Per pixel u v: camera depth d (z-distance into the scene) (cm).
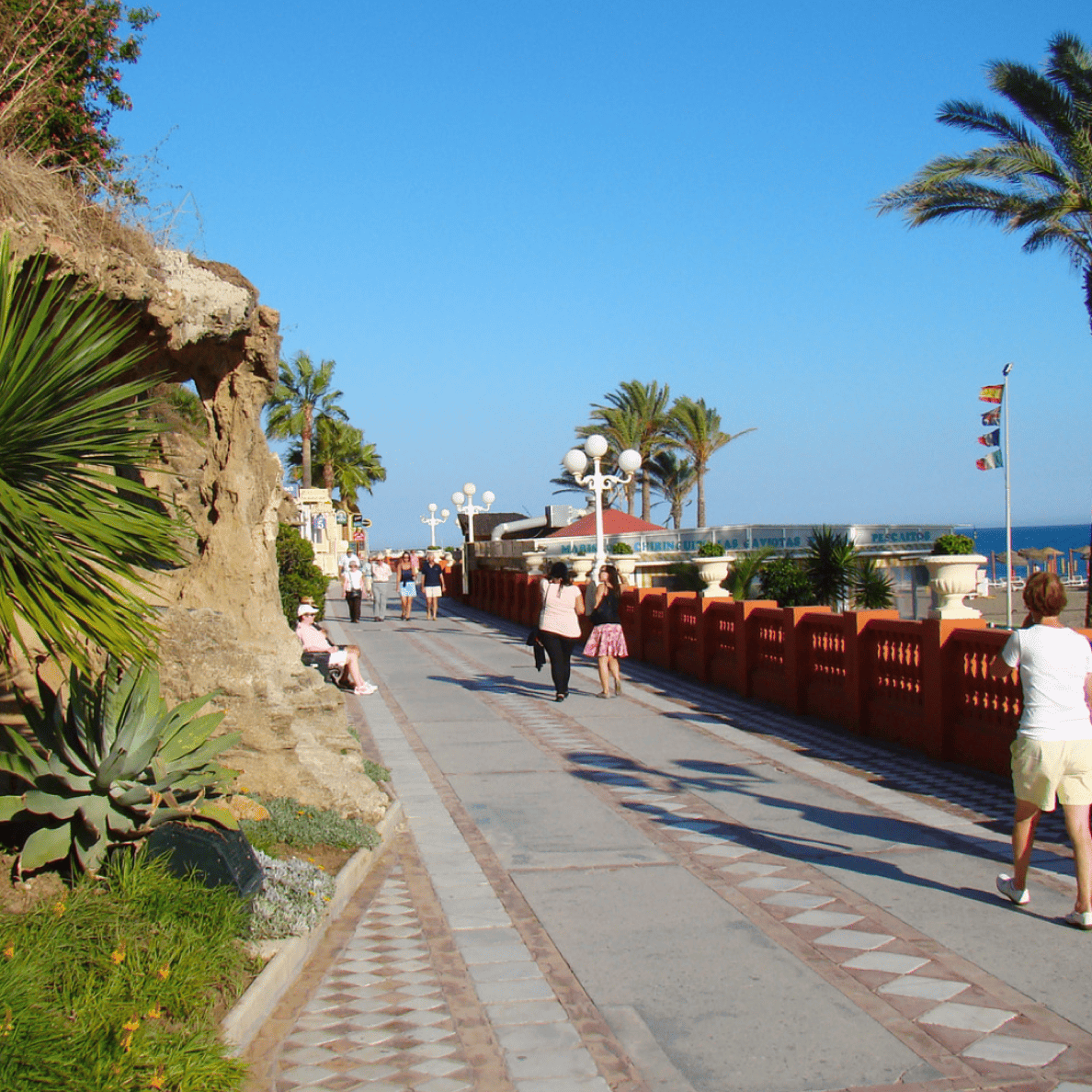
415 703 1438
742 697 1459
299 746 754
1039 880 637
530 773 983
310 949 538
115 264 612
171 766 569
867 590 2491
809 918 581
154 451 462
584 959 533
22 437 395
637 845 738
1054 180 2234
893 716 1105
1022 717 567
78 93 970
